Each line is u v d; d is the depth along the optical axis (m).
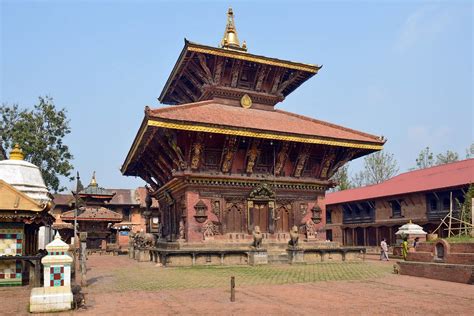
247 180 30.19
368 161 83.38
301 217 32.19
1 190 17.38
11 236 17.11
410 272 21.11
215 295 14.75
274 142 30.58
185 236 28.84
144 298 14.20
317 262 28.69
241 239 29.27
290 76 36.56
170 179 32.88
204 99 35.59
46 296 11.91
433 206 44.25
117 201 66.12
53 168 48.62
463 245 19.31
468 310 12.16
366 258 35.62
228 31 38.19
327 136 30.98
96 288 16.66
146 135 28.48
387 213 50.94
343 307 12.51
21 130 47.06
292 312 11.73
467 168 44.75
